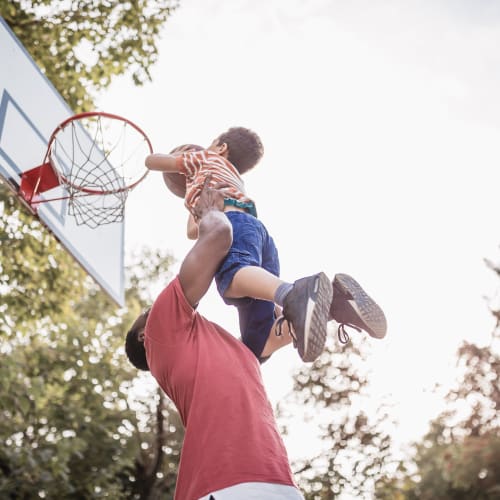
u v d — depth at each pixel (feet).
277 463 7.73
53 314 30.78
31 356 36.22
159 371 8.70
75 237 18.04
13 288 30.12
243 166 11.90
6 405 32.32
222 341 8.75
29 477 38.86
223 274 9.50
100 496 44.19
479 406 56.85
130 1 31.07
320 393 61.52
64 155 16.81
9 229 29.40
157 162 11.28
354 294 9.18
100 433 47.26
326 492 59.57
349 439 60.75
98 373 40.75
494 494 58.49
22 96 17.30
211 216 9.08
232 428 7.85
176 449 58.85
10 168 16.03
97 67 31.55
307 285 8.64
